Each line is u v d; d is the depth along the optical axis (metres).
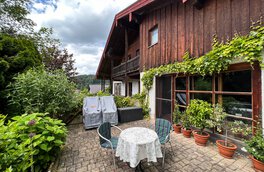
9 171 1.39
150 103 6.19
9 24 8.66
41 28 10.36
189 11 4.27
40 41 10.38
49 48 11.27
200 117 3.24
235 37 3.05
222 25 3.34
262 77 2.57
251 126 2.79
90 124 4.79
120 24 7.52
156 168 2.46
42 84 3.93
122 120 5.54
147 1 5.23
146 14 6.41
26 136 2.23
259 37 2.55
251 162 2.63
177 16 4.73
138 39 9.61
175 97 4.86
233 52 2.94
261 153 2.26
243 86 2.93
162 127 3.10
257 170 2.33
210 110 3.16
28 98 3.83
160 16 5.55
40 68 4.80
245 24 2.89
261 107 2.61
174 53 4.82
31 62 4.94
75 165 2.58
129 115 5.70
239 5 3.01
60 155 2.95
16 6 8.40
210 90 3.65
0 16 8.28
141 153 2.13
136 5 5.82
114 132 4.40
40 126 2.49
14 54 4.72
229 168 2.46
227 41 3.21
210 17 3.63
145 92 6.48
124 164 2.62
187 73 4.30
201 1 3.78
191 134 3.99
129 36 9.94
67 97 4.56
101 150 3.19
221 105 3.25
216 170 2.40
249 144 2.43
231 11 3.16
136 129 2.75
